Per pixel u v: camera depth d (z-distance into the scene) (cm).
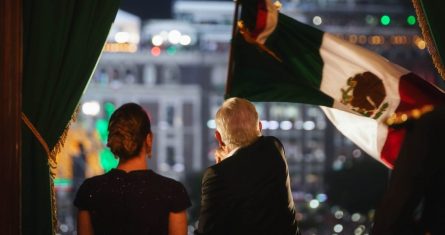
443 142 379
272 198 481
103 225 470
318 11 10594
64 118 578
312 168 9725
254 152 488
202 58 10450
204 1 11544
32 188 571
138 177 471
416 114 388
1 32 536
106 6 583
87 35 581
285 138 9781
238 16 595
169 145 10206
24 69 574
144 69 10256
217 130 517
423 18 607
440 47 603
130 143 470
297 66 589
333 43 583
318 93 585
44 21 576
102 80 10094
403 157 382
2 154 535
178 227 475
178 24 10769
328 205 6838
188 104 10238
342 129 588
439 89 569
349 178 6762
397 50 9844
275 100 591
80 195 476
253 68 595
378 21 10262
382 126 566
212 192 484
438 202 379
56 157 580
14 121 540
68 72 578
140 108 479
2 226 532
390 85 572
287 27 588
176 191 475
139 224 466
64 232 6606
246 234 479
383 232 377
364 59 576
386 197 381
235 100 504
